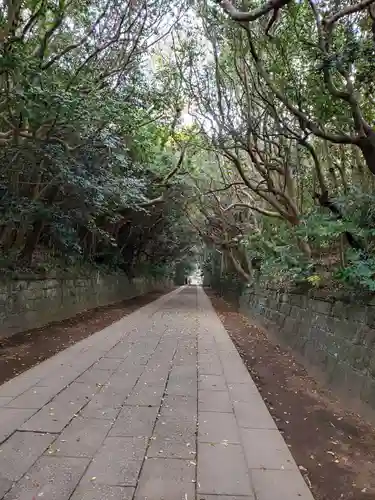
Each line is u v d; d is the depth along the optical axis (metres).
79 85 7.16
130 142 11.04
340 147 6.85
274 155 9.62
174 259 33.28
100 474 2.72
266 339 9.05
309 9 6.12
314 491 2.76
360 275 4.19
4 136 6.37
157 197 15.66
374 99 6.39
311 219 5.80
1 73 5.56
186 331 9.37
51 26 6.69
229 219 15.85
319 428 3.87
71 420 3.65
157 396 4.43
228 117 8.50
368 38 5.43
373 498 2.67
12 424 3.52
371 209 4.97
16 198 7.53
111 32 7.70
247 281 14.24
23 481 2.61
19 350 6.52
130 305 16.66
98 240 14.20
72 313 11.56
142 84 9.06
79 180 7.94
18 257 8.75
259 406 4.21
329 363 5.25
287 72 6.44
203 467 2.88
